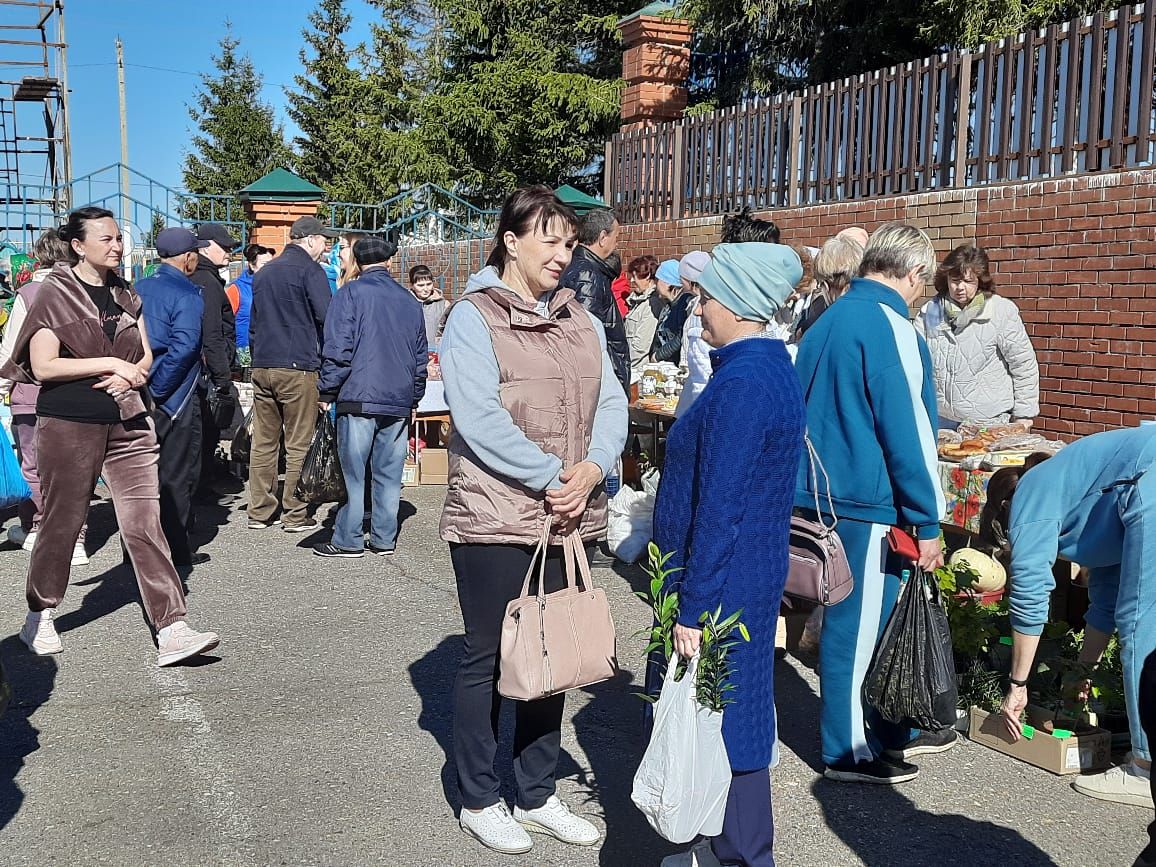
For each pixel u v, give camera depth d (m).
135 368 4.86
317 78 46.56
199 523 8.02
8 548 7.23
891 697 3.59
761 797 2.95
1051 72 7.22
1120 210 6.70
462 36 26.47
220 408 8.84
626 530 6.57
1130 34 6.73
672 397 7.45
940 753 4.20
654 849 3.44
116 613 5.80
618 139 12.17
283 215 14.45
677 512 2.98
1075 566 4.86
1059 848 3.46
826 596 3.40
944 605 4.16
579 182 25.31
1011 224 7.43
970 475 4.81
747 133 10.12
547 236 3.33
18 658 5.10
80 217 4.85
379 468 7.04
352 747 4.16
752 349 2.94
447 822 3.59
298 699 4.63
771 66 20.31
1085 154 7.03
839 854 3.42
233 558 6.99
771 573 2.90
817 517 3.79
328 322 6.77
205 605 5.96
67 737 4.22
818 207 9.15
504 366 3.28
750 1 18.23
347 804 3.71
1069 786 3.92
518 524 3.26
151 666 5.01
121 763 3.99
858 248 4.91
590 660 3.22
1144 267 6.58
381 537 7.14
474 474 3.30
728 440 2.79
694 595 2.79
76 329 4.81
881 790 3.87
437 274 15.69
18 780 3.85
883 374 3.66
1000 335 5.67
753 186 10.08
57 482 4.91
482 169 25.52
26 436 7.05
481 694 3.38
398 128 36.16
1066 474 3.53
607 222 6.21
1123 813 3.71
